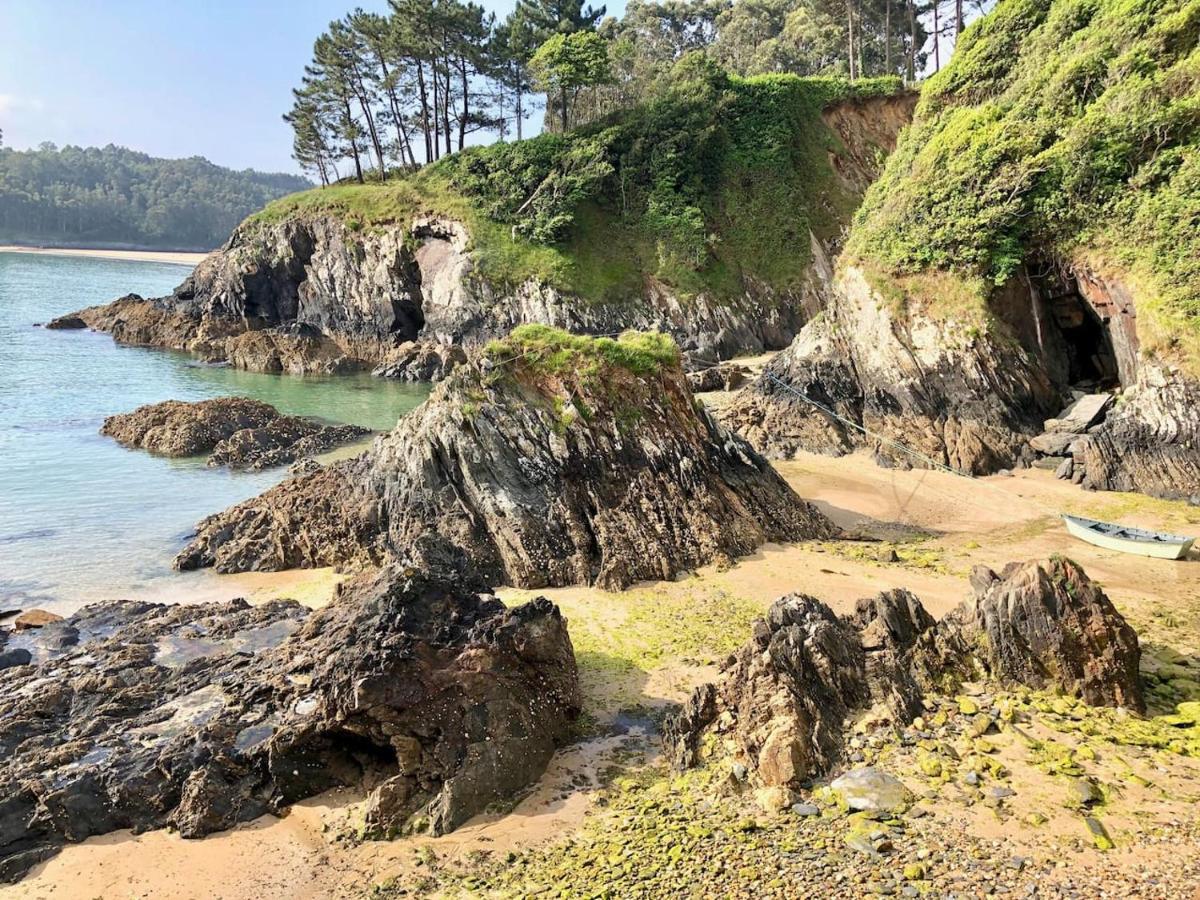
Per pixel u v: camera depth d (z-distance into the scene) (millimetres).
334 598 18266
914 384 35969
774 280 68250
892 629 15062
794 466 34656
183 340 72000
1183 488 28188
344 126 81375
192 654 17219
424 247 68625
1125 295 31641
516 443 23844
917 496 30406
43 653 17844
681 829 11484
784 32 100062
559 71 73500
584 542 22703
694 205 69188
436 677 13211
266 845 12086
